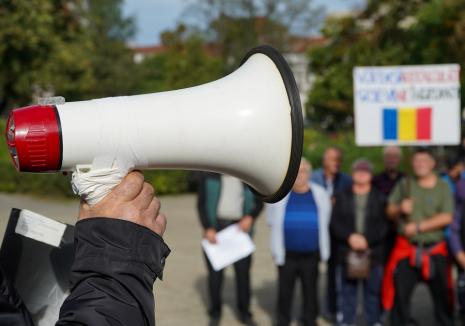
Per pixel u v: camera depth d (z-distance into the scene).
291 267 6.03
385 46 24.09
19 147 1.27
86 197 1.32
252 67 1.47
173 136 1.33
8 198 15.14
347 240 6.06
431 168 5.77
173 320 6.51
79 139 1.29
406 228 5.74
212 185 6.35
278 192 1.41
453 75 7.09
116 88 38.53
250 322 6.51
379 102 7.22
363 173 6.08
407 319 5.85
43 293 1.56
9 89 20.50
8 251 1.56
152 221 1.35
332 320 6.69
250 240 6.36
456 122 7.13
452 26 20.59
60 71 20.80
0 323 1.23
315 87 27.58
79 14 23.30
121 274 1.28
